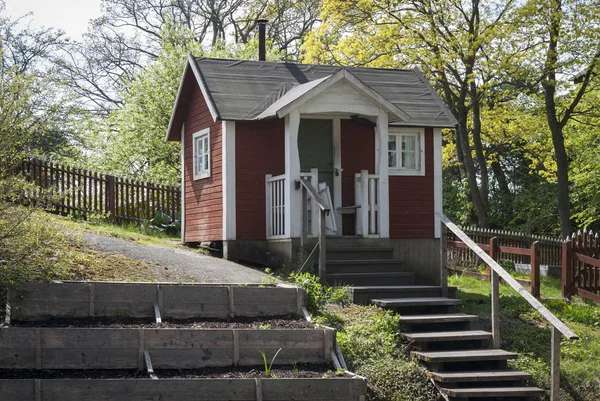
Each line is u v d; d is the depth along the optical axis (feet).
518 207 128.36
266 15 140.36
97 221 66.49
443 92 102.63
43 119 42.45
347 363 34.42
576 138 111.24
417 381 35.47
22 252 34.68
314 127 56.03
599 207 112.47
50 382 26.37
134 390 27.22
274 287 37.52
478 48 91.97
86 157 109.19
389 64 93.56
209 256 54.54
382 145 51.83
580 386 39.27
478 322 45.68
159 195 75.61
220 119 52.70
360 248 50.03
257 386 28.73
